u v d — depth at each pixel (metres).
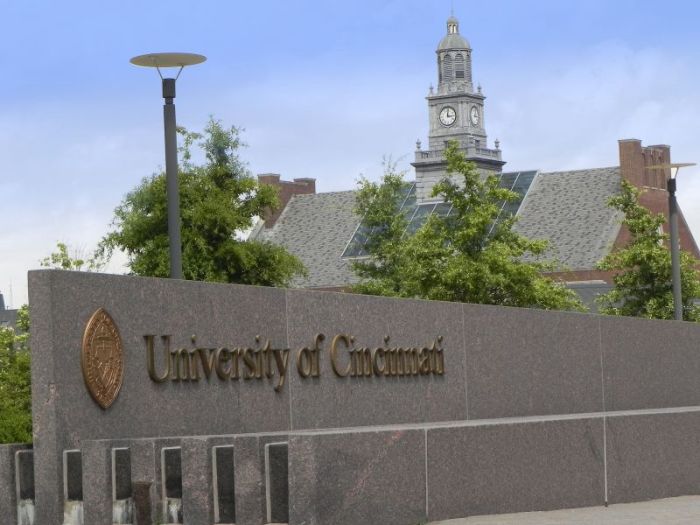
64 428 14.00
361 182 50.94
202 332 16.00
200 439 13.41
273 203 40.22
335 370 18.31
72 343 14.16
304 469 13.21
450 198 40.22
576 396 24.80
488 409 21.89
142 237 38.31
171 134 18.45
